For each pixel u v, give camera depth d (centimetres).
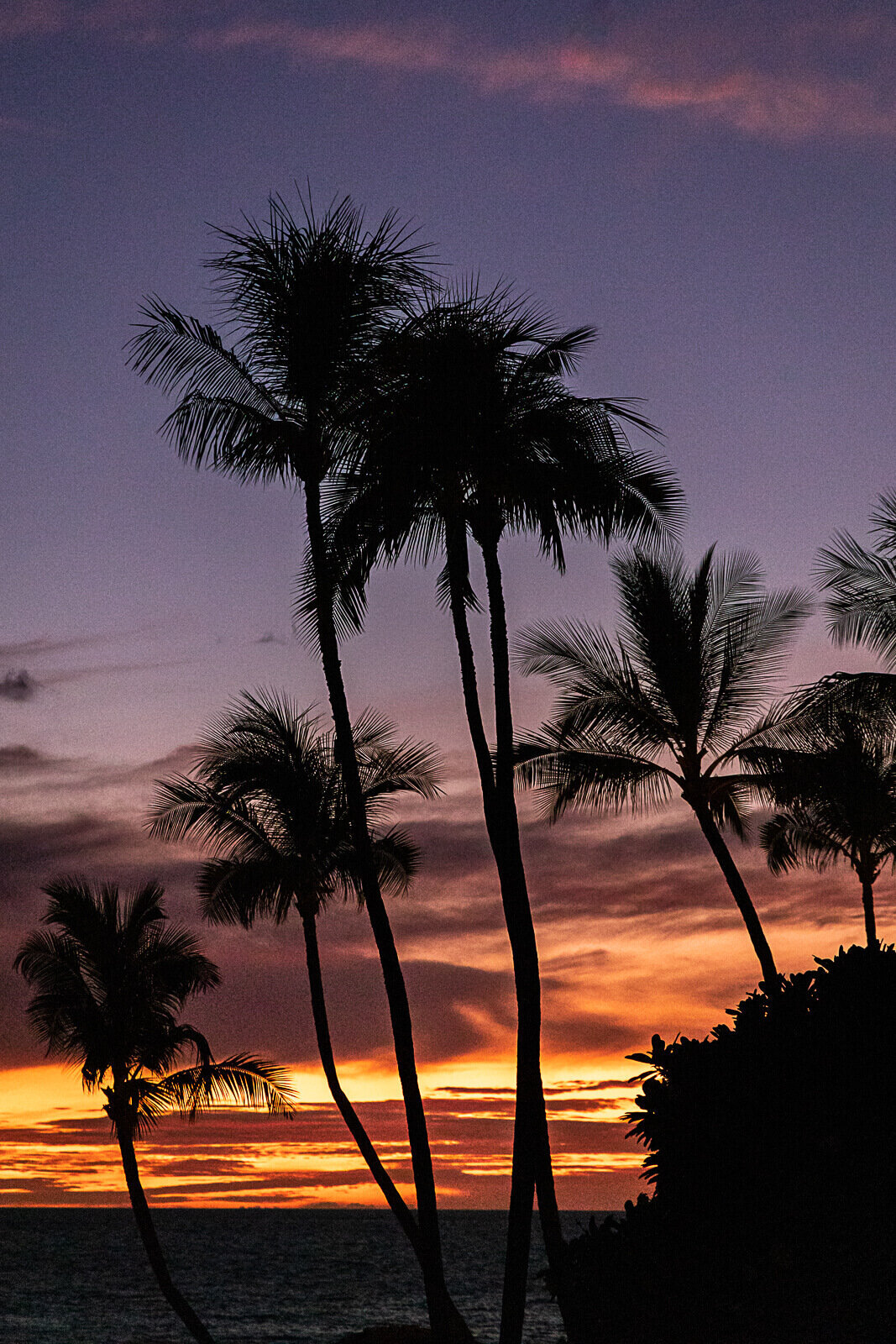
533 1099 1639
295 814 2673
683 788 2473
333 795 2691
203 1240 14188
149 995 3188
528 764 2497
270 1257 10881
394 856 2811
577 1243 830
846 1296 690
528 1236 1598
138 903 3225
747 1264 734
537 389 1775
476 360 1730
